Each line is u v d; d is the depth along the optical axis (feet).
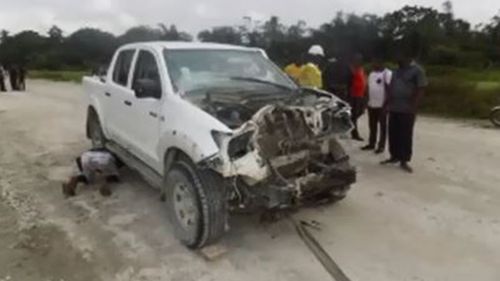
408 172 25.02
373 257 15.57
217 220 15.21
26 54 264.72
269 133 15.60
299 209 19.24
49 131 37.91
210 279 14.28
